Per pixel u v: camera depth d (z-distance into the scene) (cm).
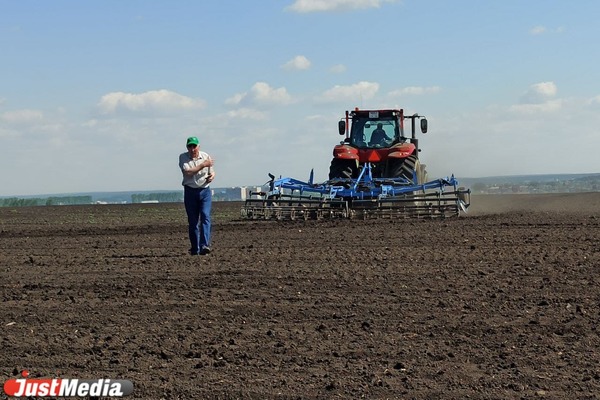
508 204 3189
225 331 892
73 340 861
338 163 2620
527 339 839
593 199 3484
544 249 1470
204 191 1519
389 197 2419
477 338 848
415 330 882
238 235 1916
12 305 1045
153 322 941
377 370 746
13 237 2027
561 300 1014
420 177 2744
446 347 818
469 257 1388
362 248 1554
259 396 680
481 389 692
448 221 2167
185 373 743
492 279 1162
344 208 2395
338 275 1223
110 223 2622
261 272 1268
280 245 1652
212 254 1526
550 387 694
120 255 1553
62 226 2477
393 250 1508
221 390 695
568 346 812
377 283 1149
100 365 772
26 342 856
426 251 1481
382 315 954
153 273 1288
